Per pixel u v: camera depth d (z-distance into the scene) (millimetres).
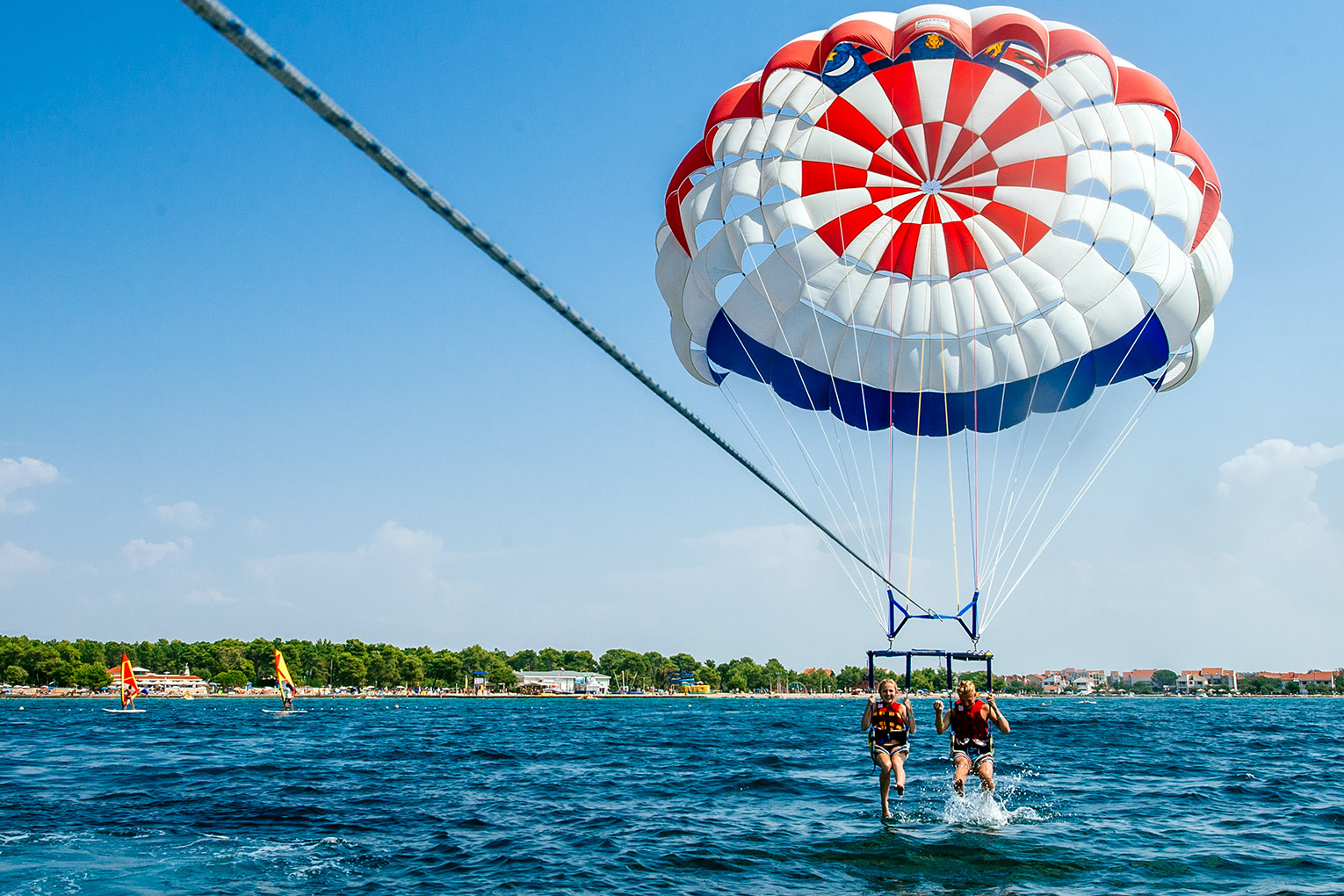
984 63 15984
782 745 29844
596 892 9328
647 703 136625
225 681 148750
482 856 11016
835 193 17312
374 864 10672
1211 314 17375
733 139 16375
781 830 12445
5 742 32625
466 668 176750
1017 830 12289
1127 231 16234
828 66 16016
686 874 10000
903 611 16703
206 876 10141
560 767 21922
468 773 20547
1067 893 9078
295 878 10062
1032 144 16484
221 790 17500
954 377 18766
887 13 15555
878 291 18328
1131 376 17828
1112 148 15898
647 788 17344
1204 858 10594
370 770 21562
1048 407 18344
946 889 9258
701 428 8828
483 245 5070
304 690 156000
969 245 17891
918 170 17047
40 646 141625
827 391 19062
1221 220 17734
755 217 16812
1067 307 17719
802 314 18484
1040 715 65625
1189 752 26156
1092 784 17281
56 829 12961
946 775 18484
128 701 84000
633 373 7195
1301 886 9344
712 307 18172
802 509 12172
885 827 12547
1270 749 27797
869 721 13469
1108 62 14797
